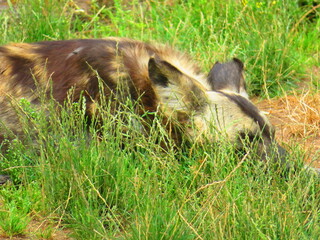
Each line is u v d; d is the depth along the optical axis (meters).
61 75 10.02
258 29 15.15
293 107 13.33
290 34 15.59
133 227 7.60
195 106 9.59
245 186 8.22
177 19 16.14
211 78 10.32
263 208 7.68
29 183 9.05
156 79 9.52
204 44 14.71
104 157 8.78
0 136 9.98
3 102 10.02
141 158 9.14
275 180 8.41
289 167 8.91
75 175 8.07
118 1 16.39
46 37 14.61
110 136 9.13
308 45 16.20
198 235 7.04
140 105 9.53
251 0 16.19
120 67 9.90
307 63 15.27
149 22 16.53
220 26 15.69
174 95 9.52
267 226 7.48
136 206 8.00
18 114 9.36
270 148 9.12
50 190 8.62
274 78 14.32
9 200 8.80
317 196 8.15
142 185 8.47
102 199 8.04
